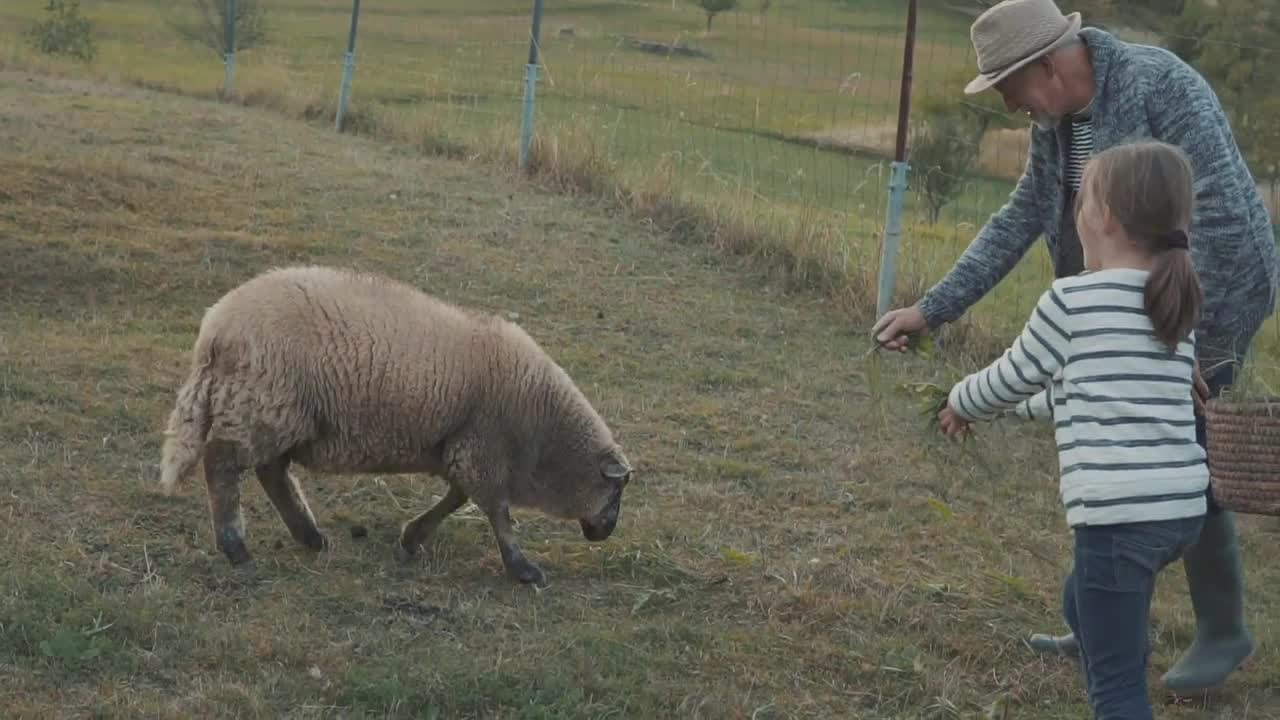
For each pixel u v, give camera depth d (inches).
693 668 187.3
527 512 239.0
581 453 219.0
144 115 539.2
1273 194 482.6
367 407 201.6
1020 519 256.4
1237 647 189.9
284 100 648.4
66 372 265.7
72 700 159.0
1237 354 167.8
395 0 1288.1
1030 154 184.1
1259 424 147.6
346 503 233.1
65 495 214.7
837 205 494.0
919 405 310.2
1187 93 164.1
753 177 501.0
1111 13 599.2
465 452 208.7
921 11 800.3
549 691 172.6
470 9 1235.2
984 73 172.4
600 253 404.2
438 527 227.1
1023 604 218.2
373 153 517.0
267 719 160.4
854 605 210.1
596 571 218.2
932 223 489.7
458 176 481.7
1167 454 136.7
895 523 247.3
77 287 321.1
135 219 376.8
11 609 173.8
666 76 671.8
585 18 1008.2
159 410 253.9
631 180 470.0
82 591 182.2
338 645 179.3
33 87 599.8
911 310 188.4
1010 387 142.9
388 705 166.1
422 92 722.8
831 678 189.6
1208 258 162.1
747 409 299.3
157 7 1205.1
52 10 951.6
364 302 203.3
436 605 197.0
